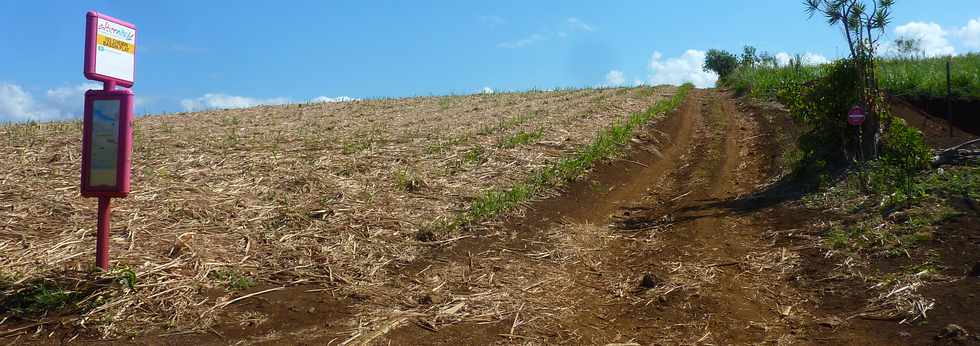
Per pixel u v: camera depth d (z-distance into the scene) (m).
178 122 15.00
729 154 11.77
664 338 4.41
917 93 13.91
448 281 5.31
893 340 4.13
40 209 5.99
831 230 6.43
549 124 14.02
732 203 8.22
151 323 4.16
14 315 4.11
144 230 5.61
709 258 6.11
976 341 3.88
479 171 9.01
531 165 9.54
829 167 8.73
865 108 8.44
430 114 17.48
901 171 7.45
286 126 13.91
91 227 5.60
